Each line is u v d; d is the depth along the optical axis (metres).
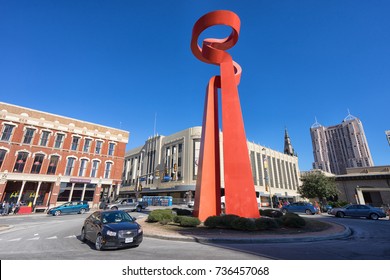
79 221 19.11
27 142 31.94
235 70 18.48
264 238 9.16
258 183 58.84
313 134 143.38
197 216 14.02
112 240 7.59
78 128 36.56
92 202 35.59
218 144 16.16
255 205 12.97
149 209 33.09
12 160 30.28
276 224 11.09
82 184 35.44
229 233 10.33
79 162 35.69
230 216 11.66
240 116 14.75
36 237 11.04
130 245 7.79
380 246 8.19
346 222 17.53
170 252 7.30
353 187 40.66
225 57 16.47
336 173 127.81
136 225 8.41
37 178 31.48
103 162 38.16
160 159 60.72
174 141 57.41
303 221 11.88
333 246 8.20
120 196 73.31
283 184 69.50
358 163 120.06
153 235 10.38
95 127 38.62
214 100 16.81
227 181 13.48
